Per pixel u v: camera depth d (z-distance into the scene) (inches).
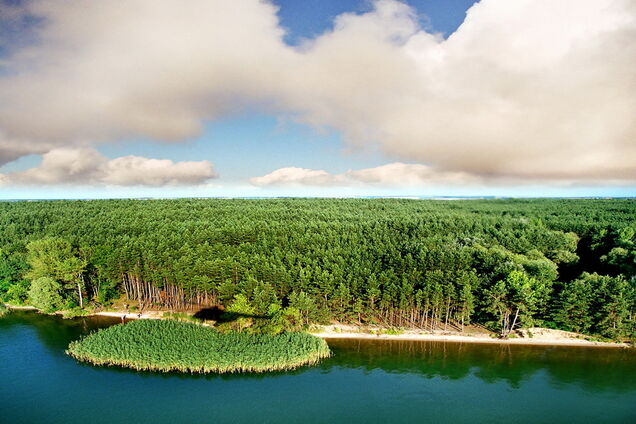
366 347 3467.0
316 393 2726.4
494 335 3695.9
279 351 3075.8
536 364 3174.2
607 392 2780.5
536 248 5118.1
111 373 2918.3
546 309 3774.6
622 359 3248.0
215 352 2994.6
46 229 6304.1
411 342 3570.4
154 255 4434.1
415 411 2549.2
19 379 2827.3
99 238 5162.4
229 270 4207.7
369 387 2817.4
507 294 3639.3
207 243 4771.2
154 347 3053.6
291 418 2453.2
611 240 5088.6
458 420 2464.3
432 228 6555.1
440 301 3720.5
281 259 4537.4
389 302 3804.1
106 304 4441.4
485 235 5866.1
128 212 7751.0
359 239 5487.2
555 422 2452.0
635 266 4079.7
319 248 4955.7
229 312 3826.3
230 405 2566.4
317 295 3858.3
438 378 2957.7
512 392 2775.6
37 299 4092.0
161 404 2561.5
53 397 2613.2
